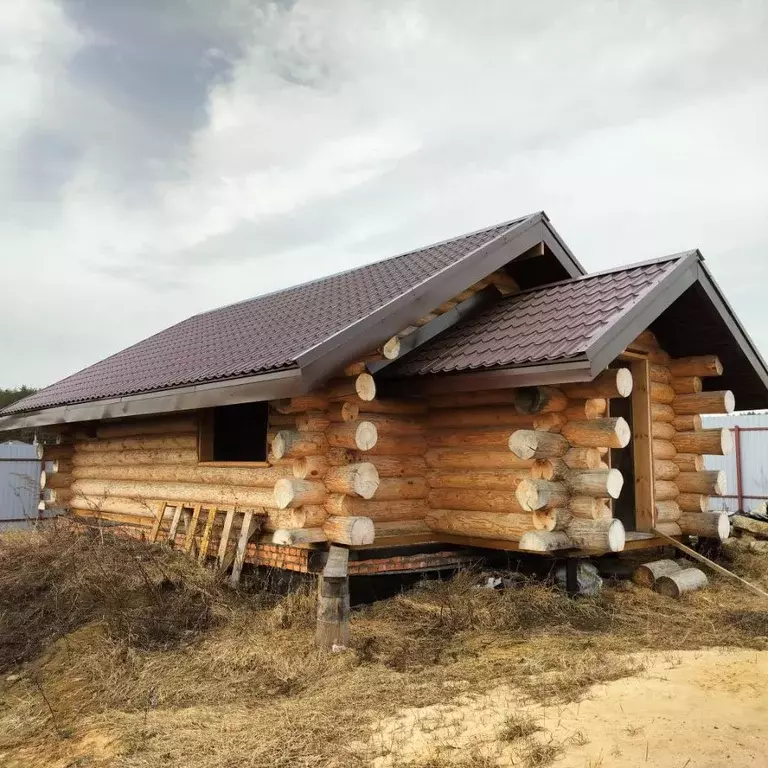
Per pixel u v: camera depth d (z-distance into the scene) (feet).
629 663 19.61
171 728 17.07
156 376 33.09
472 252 28.66
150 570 28.81
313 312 32.45
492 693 17.85
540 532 25.43
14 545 34.91
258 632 23.47
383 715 16.80
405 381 27.45
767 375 35.60
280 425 28.45
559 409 26.18
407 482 28.45
